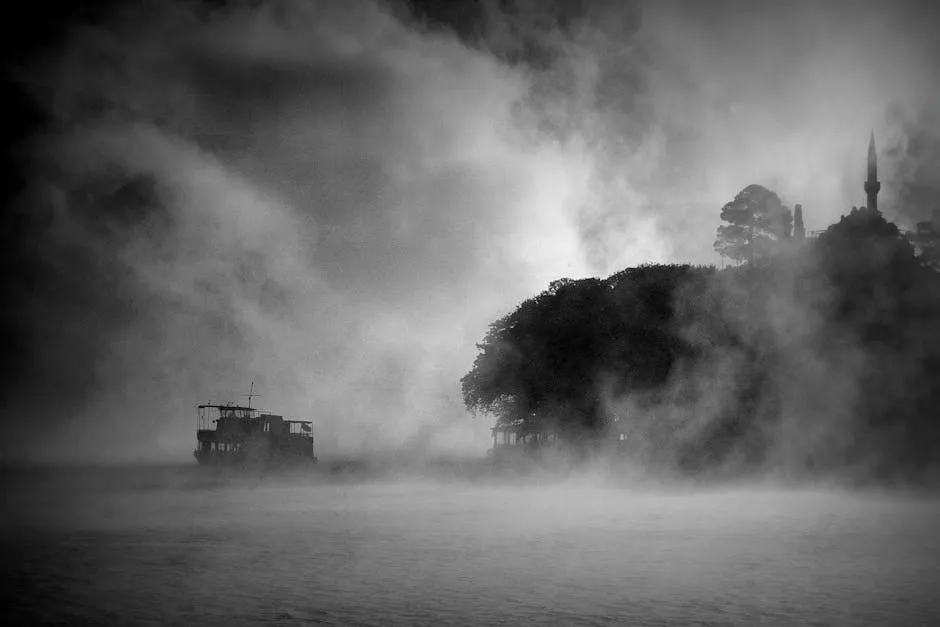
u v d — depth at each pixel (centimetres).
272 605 3697
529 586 4094
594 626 3294
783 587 4022
